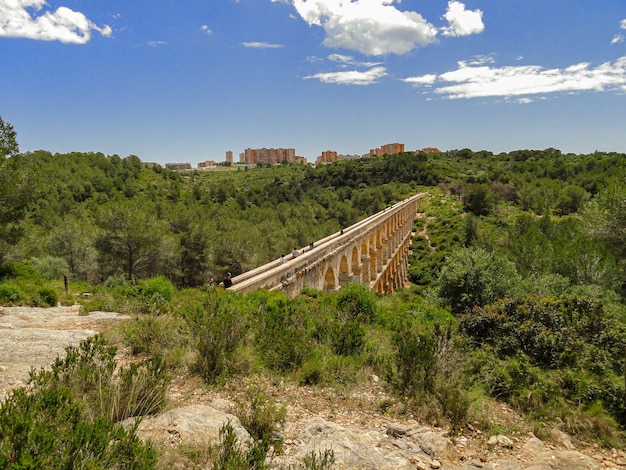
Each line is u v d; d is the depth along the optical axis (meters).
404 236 59.38
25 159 20.42
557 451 5.01
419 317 12.10
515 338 8.20
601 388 6.31
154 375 5.21
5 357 6.60
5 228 19.23
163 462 3.65
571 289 14.52
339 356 7.73
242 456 3.67
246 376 6.54
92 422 3.57
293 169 142.75
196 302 10.84
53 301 15.61
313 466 3.70
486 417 5.73
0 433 2.88
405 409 5.87
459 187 85.25
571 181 73.31
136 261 29.05
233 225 42.28
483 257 15.14
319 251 20.95
